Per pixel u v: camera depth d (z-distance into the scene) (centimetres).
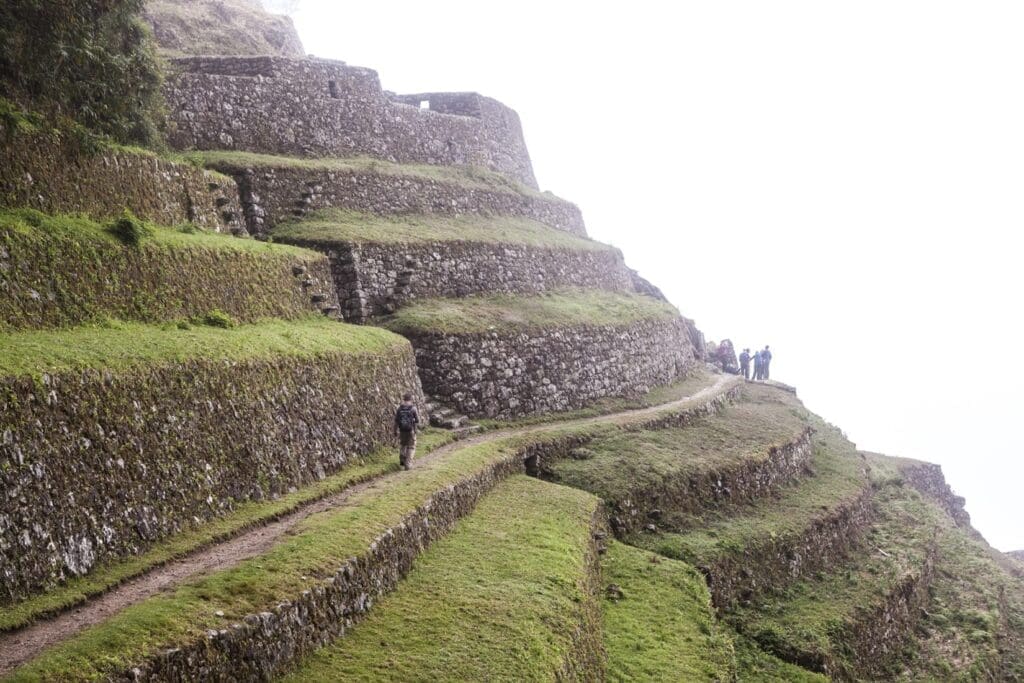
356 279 3384
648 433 3709
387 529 1767
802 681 2412
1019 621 3672
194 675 1152
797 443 4206
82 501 1428
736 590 2803
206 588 1354
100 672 1048
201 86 3834
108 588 1376
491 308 3947
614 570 2478
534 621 1656
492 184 5428
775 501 3631
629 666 1938
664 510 3038
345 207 3972
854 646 2769
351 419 2475
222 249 2505
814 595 3031
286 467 2058
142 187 2512
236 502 1834
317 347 2467
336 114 4538
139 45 2844
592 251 5638
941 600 3616
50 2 2233
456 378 3369
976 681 2941
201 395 1827
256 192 3556
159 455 1645
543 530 2255
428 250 3847
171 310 2150
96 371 1552
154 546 1562
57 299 1778
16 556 1280
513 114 6531
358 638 1492
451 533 2147
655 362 4931
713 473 3350
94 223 2073
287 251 2991
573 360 4053
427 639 1516
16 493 1300
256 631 1273
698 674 1969
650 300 6088
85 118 2445
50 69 2261
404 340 3203
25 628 1213
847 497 3906
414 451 2639
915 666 3008
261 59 4241
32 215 1847
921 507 4519
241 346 2103
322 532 1686
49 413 1408
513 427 3497
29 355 1473
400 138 4978
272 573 1447
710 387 5250
